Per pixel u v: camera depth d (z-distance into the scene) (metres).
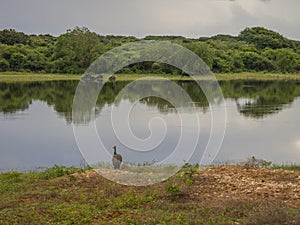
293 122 22.77
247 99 35.00
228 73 65.75
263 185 8.91
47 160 14.73
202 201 7.84
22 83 50.47
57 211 7.15
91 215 7.04
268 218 6.39
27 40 82.12
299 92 42.25
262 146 16.72
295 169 11.54
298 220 6.31
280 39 100.81
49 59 67.12
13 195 8.34
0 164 14.04
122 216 7.00
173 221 6.61
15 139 18.34
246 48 80.19
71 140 18.05
